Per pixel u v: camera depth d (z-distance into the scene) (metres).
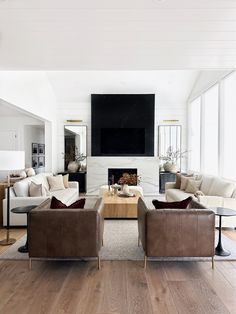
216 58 3.41
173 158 8.12
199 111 7.43
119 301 2.25
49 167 7.52
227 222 4.18
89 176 7.60
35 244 2.79
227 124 5.46
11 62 3.51
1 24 2.45
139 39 2.81
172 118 8.10
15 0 2.05
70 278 2.65
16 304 2.21
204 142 6.75
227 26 2.51
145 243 2.81
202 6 2.15
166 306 2.18
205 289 2.45
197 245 2.78
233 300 2.27
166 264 2.98
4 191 4.36
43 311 2.11
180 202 3.00
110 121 7.70
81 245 2.78
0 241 3.67
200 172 6.87
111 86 7.43
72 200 5.29
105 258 3.13
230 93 5.38
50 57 3.36
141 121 7.68
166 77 7.03
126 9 2.19
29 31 2.60
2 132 8.77
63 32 2.62
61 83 7.24
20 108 4.94
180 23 2.43
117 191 5.58
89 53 3.20
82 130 8.07
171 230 2.77
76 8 2.17
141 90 7.59
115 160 7.59
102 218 3.21
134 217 4.69
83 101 8.02
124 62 3.57
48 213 2.77
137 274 2.74
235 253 3.28
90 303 2.22
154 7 2.17
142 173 7.59
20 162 3.50
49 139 7.52
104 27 2.51
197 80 7.11
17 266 2.93
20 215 4.23
